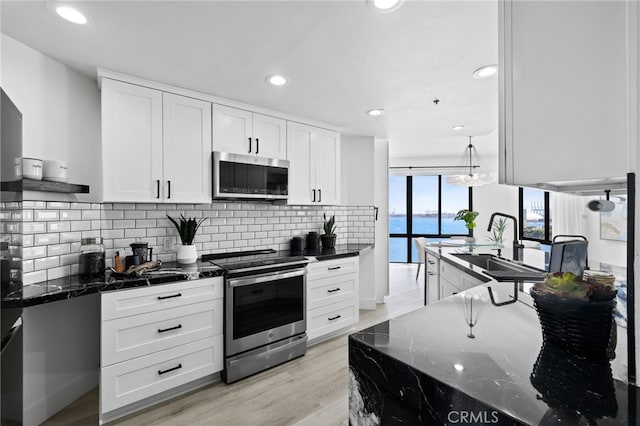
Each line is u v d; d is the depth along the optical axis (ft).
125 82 7.06
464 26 5.31
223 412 6.40
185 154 7.89
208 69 6.86
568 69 2.59
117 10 4.84
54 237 6.26
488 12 4.92
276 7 4.81
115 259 6.81
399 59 6.47
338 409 6.52
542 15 2.73
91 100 7.16
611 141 2.38
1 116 4.26
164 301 6.61
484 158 20.97
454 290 8.55
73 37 5.58
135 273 6.68
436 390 2.52
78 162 6.84
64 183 5.67
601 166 2.42
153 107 7.43
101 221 7.34
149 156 7.35
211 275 7.23
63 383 6.50
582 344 2.89
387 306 13.56
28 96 5.87
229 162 8.51
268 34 5.55
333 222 11.90
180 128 7.83
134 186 7.14
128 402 6.16
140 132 7.23
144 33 5.48
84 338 6.98
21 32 5.41
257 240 10.44
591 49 2.48
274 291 8.38
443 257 9.27
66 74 6.59
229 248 9.74
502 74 2.96
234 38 5.66
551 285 3.14
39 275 5.97
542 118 2.73
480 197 21.62
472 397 2.28
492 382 2.46
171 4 4.71
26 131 5.82
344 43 5.85
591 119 2.47
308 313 9.32
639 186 2.23
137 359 6.27
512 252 9.86
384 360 2.98
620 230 7.54
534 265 7.92
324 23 5.23
